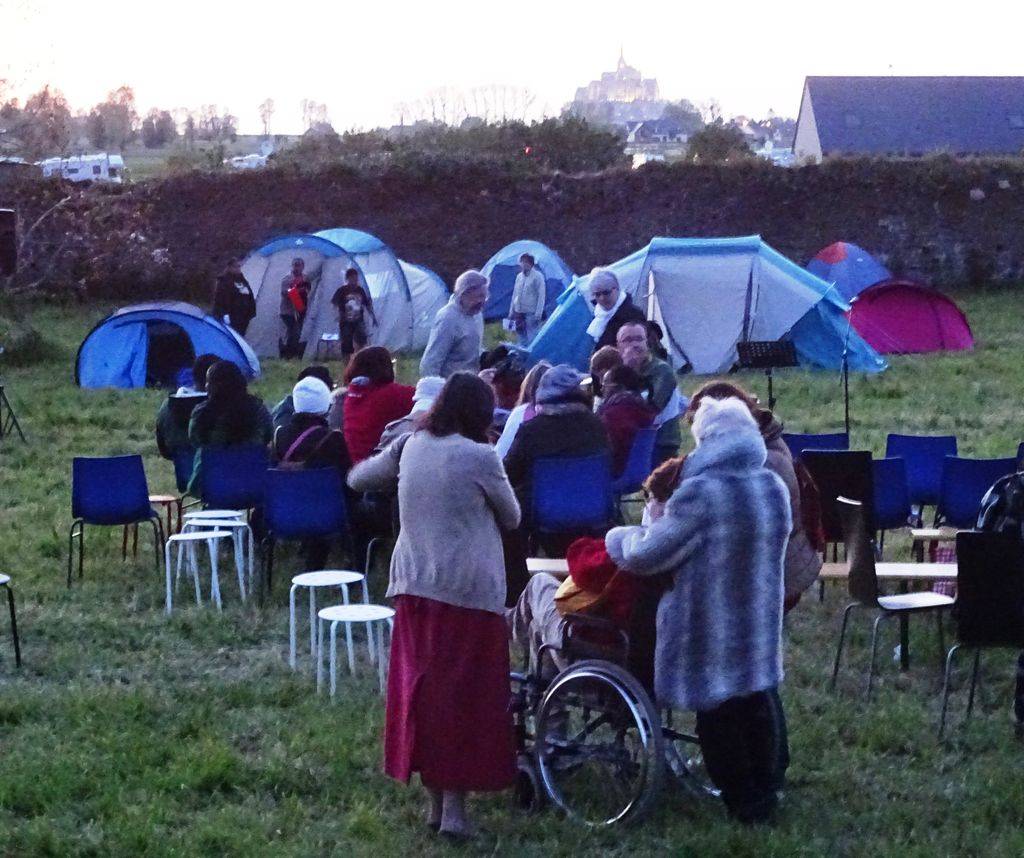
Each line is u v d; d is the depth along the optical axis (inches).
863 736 229.3
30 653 283.3
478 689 187.6
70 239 1047.0
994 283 1116.5
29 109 1095.0
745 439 186.7
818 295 692.1
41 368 750.5
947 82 2229.3
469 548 187.2
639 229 1104.2
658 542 183.8
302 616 306.2
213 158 1469.0
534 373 316.8
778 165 1117.1
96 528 394.0
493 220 1104.2
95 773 215.3
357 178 1091.9
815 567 215.5
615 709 195.2
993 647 222.5
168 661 277.9
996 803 201.3
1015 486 223.0
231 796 211.0
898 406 597.3
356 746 226.7
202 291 1069.8
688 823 195.0
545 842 190.5
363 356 323.9
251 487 330.0
